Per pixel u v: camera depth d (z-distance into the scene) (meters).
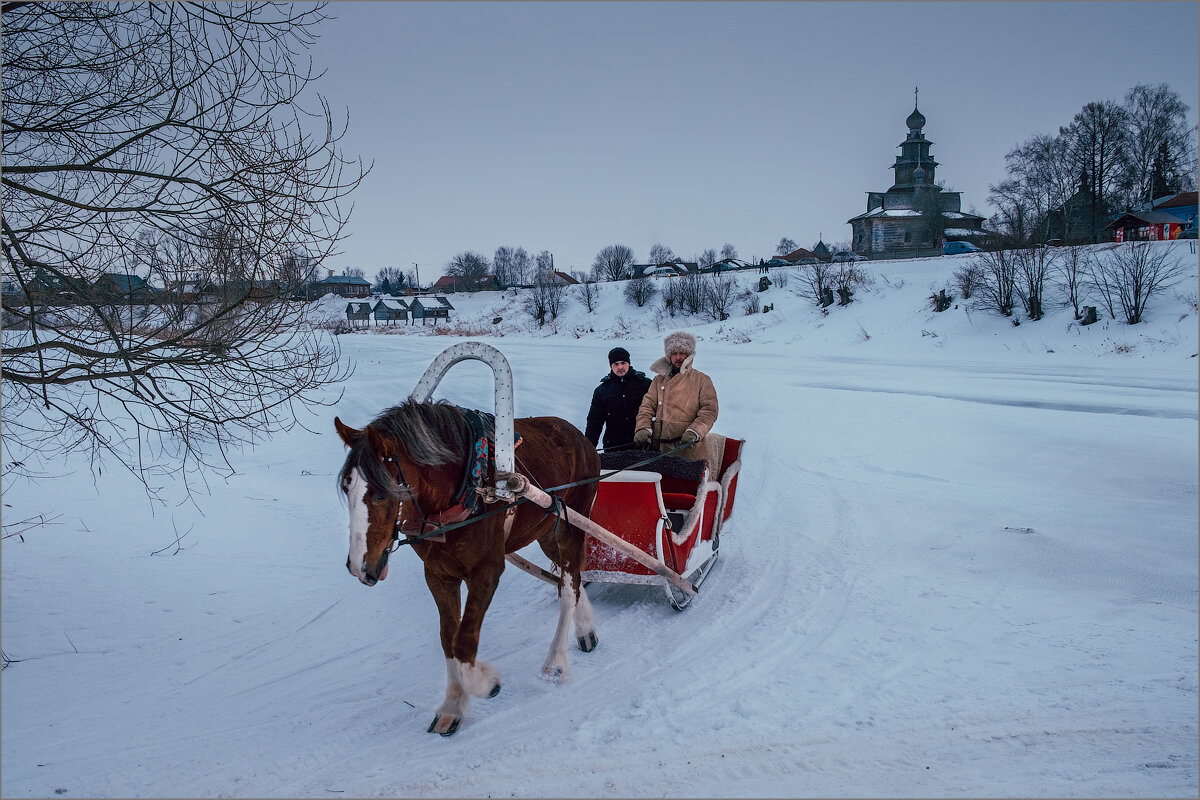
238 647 5.53
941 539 7.47
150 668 5.18
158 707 4.60
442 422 4.18
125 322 5.49
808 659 4.90
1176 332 27.11
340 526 9.00
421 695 4.70
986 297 34.94
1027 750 3.71
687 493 6.57
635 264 80.75
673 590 5.89
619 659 5.08
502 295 81.94
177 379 5.68
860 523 8.19
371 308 76.00
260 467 12.61
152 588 6.78
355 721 4.37
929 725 3.98
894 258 59.03
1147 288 30.81
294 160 5.47
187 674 5.09
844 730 3.97
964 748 3.76
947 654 4.87
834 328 39.59
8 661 5.28
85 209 5.10
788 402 17.47
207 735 4.23
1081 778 3.46
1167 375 20.86
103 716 4.48
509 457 4.33
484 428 4.40
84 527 8.69
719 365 27.41
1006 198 57.84
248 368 5.61
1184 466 9.79
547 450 5.00
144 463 12.59
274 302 5.60
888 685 4.46
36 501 9.82
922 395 17.97
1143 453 10.59
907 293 41.81
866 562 6.89
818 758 3.72
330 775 3.78
